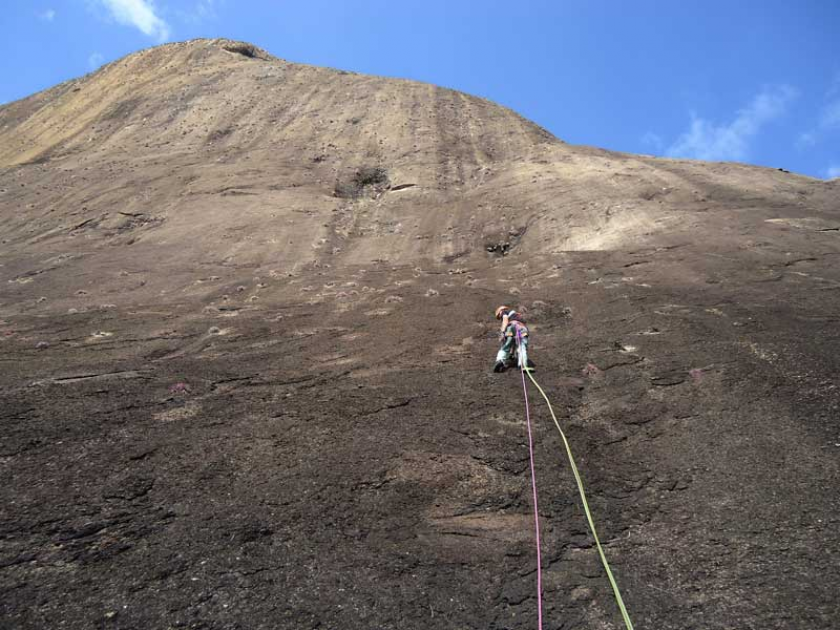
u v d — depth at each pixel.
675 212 24.50
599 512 4.61
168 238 27.64
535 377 8.12
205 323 13.00
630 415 6.61
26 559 3.67
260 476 4.98
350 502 4.62
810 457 5.08
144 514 4.28
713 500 4.63
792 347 8.15
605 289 13.76
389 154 42.56
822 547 3.85
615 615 3.44
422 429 6.20
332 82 60.94
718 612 3.39
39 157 46.91
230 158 41.34
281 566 3.76
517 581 3.76
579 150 41.75
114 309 15.41
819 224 20.62
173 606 3.34
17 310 16.94
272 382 8.02
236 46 74.81
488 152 43.72
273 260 24.48
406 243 27.50
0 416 6.00
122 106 56.28
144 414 6.41
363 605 3.45
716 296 12.21
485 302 13.52
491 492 4.91
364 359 9.45
